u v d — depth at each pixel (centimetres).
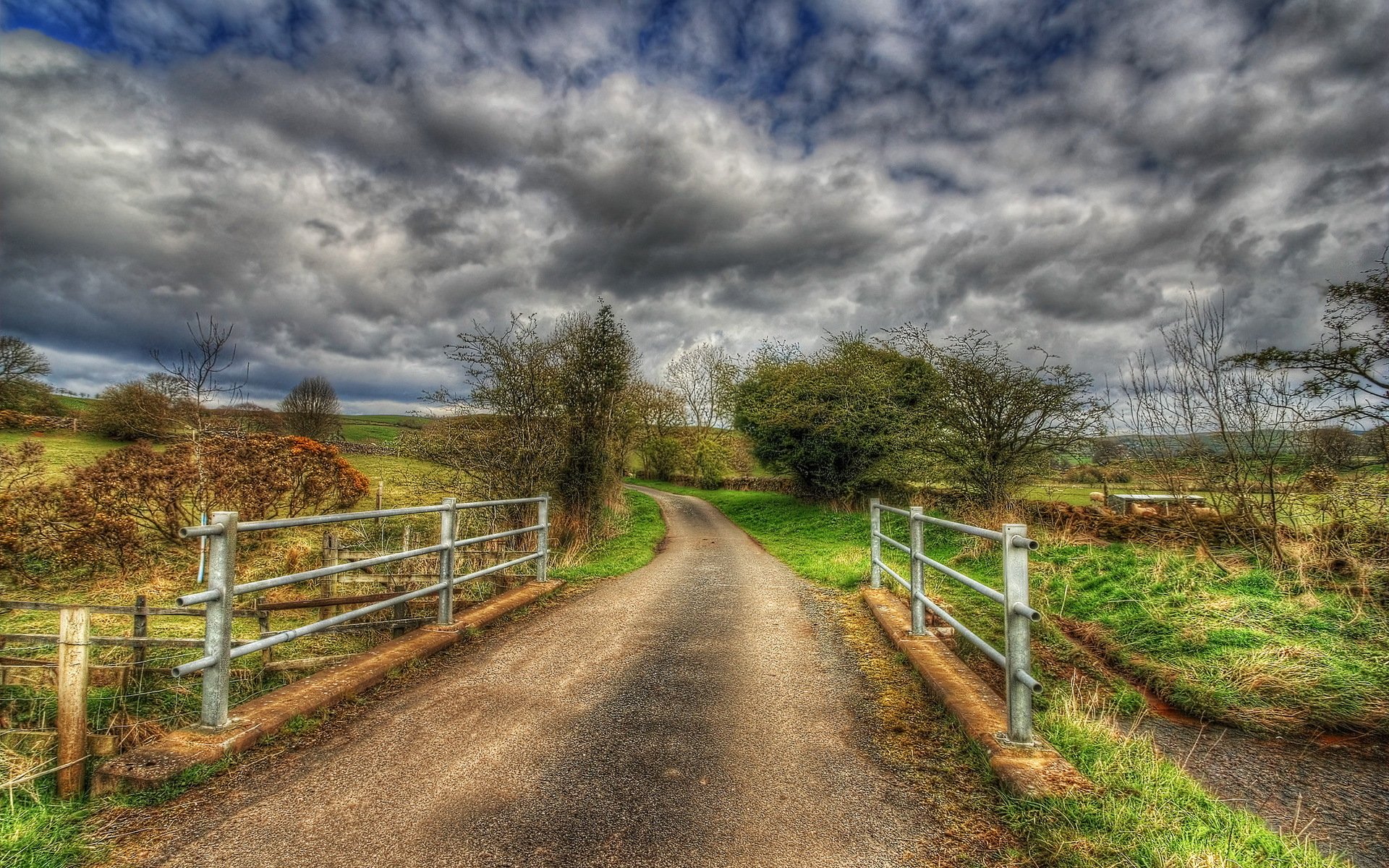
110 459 1050
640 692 456
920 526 574
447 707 425
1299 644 549
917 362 2105
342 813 290
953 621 462
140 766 312
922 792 312
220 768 327
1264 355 711
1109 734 379
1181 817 288
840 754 354
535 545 1195
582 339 1484
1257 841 279
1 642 475
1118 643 628
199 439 1123
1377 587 597
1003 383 1345
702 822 284
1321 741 440
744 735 381
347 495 1488
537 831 276
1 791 340
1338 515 697
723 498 3475
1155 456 815
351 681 439
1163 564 766
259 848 263
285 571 1025
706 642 592
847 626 651
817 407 2177
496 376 1277
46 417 2833
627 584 928
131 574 1027
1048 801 287
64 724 358
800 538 1773
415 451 1251
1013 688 343
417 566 895
